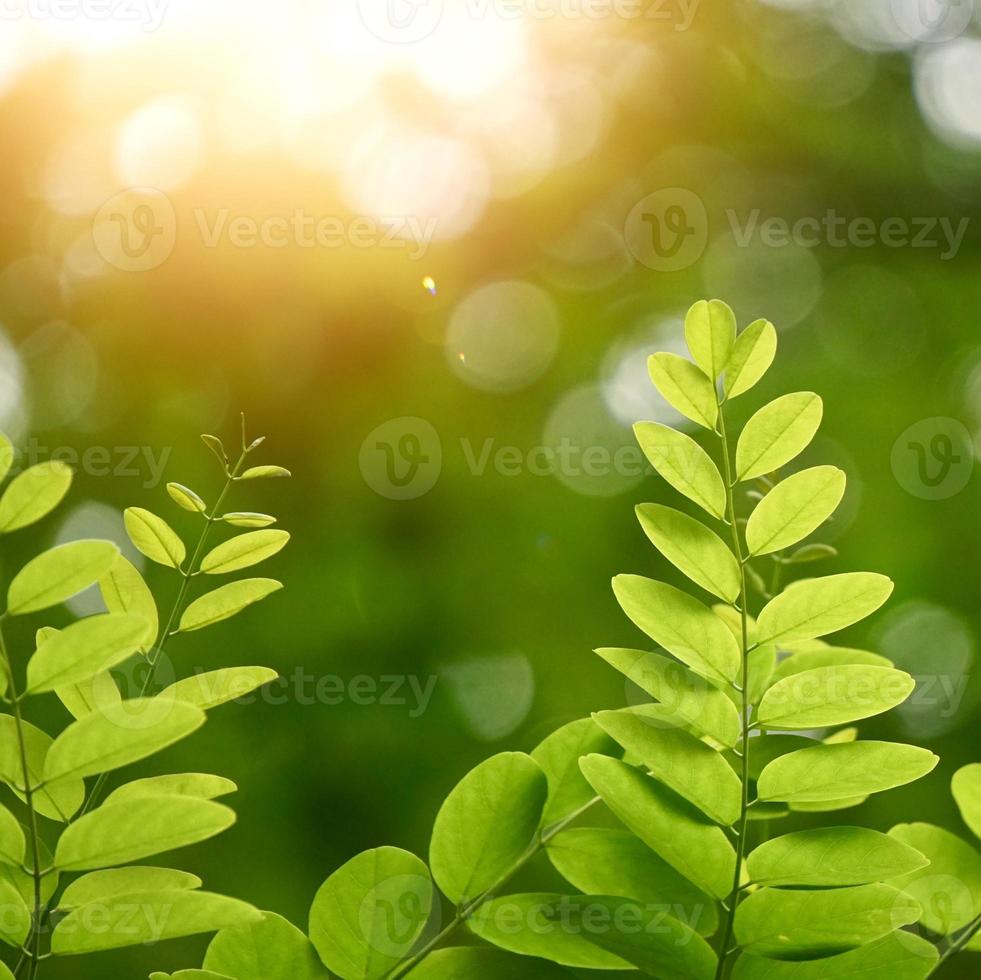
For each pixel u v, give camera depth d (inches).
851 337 123.7
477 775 37.1
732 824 36.4
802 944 36.2
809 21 134.5
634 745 36.4
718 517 36.9
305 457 109.3
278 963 36.5
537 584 111.5
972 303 122.8
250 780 94.3
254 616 102.0
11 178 111.0
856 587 36.4
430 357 114.5
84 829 34.8
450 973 36.5
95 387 107.8
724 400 36.9
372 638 105.6
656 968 36.4
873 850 36.3
